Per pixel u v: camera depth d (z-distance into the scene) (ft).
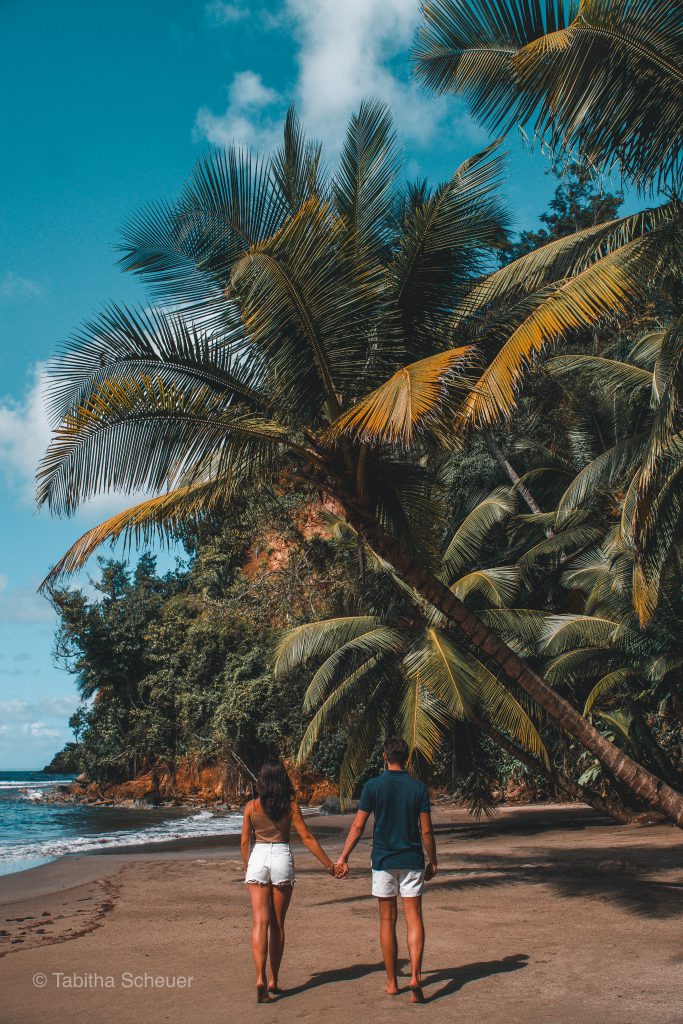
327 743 95.45
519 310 31.45
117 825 96.32
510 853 48.83
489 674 52.29
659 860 40.63
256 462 30.71
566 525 71.87
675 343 31.76
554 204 125.39
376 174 32.53
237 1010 16.97
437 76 29.84
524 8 27.55
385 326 30.19
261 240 31.76
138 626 140.77
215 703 107.24
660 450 28.37
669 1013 15.30
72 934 27.81
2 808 143.23
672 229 28.14
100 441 28.60
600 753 29.81
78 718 146.61
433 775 64.03
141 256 31.45
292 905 32.22
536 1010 15.80
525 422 88.74
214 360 30.53
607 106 26.45
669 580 47.57
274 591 100.53
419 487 34.76
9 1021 17.03
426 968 20.10
